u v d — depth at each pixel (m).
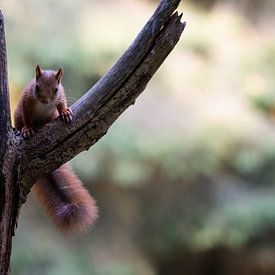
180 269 12.73
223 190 12.35
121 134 11.61
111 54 11.80
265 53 14.02
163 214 12.33
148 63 3.94
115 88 4.01
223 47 13.91
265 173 12.51
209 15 14.67
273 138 12.49
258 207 11.99
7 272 3.98
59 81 4.82
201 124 12.18
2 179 3.90
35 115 4.67
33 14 11.90
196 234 12.18
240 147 12.33
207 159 11.96
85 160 11.36
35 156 4.05
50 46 11.53
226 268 12.83
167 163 11.80
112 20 12.33
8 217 3.96
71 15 12.06
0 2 11.85
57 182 4.54
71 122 4.06
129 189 12.24
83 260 11.41
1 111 3.87
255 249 12.34
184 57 13.33
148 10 13.01
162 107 12.25
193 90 12.85
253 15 15.14
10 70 11.11
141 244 12.25
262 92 13.34
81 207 4.45
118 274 11.44
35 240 11.26
